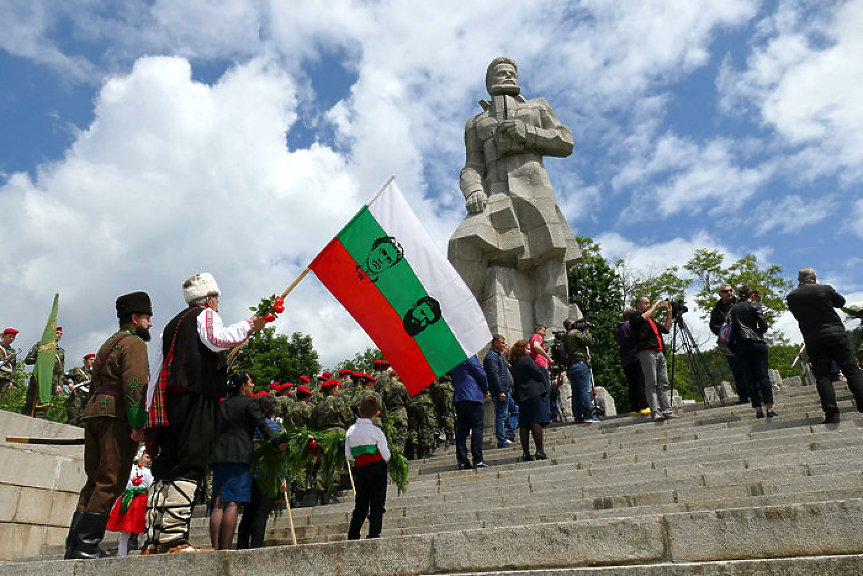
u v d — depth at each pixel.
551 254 17.89
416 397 12.46
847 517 3.56
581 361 12.73
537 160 18.89
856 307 10.87
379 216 6.86
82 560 4.42
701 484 6.96
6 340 13.19
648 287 36.03
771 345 37.66
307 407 10.55
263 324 5.22
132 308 5.35
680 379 27.97
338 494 10.44
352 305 6.66
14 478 9.59
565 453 10.17
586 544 3.93
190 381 4.89
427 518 7.59
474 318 6.70
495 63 19.83
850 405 9.34
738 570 3.48
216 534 5.70
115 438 4.99
